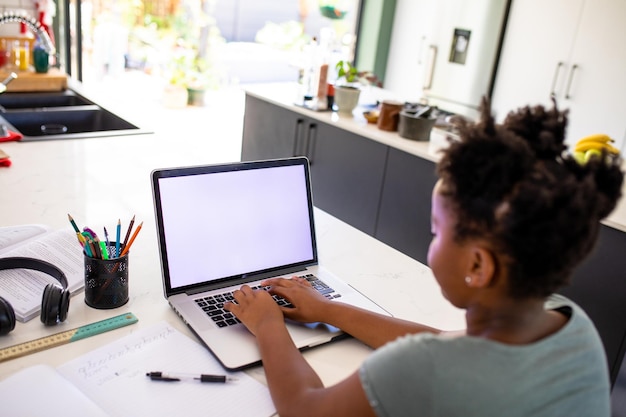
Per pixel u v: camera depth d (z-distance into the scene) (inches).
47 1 129.0
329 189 124.1
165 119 178.2
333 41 125.1
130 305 44.4
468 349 26.4
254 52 213.9
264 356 37.2
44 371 34.7
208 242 46.3
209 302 44.4
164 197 44.3
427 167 102.7
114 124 107.4
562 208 24.4
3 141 81.6
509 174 25.1
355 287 51.4
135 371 36.6
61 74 124.2
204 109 203.5
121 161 79.4
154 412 33.4
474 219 25.7
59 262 48.3
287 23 207.0
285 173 50.6
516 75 155.9
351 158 117.4
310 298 43.7
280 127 132.5
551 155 27.4
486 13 158.7
